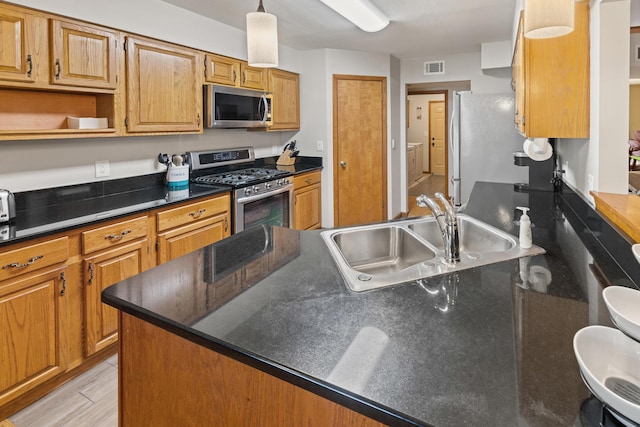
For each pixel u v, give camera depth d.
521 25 2.14
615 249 1.37
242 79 3.66
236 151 4.02
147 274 1.29
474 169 4.12
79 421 1.86
